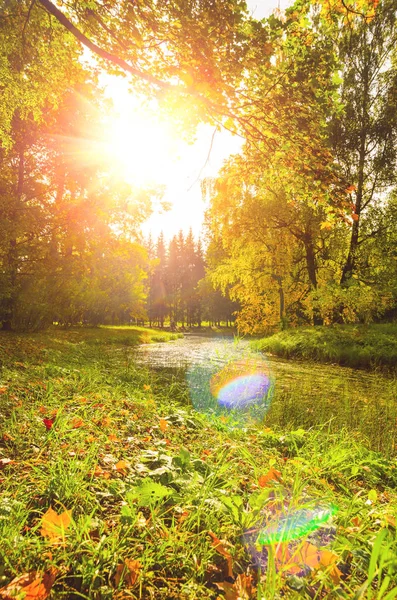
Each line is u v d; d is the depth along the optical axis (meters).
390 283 18.58
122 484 2.30
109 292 33.88
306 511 2.09
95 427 3.52
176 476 2.41
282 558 1.59
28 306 16.53
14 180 17.36
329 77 4.13
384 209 19.47
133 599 1.44
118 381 7.47
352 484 3.16
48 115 15.92
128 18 4.43
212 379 8.58
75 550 1.63
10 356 7.57
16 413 3.53
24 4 6.07
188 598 1.47
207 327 77.00
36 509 1.96
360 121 18.36
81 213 17.27
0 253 15.73
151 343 24.02
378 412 6.18
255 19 3.81
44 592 1.34
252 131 4.83
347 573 1.67
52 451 2.73
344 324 19.78
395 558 1.46
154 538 1.77
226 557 1.63
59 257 17.64
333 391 8.25
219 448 3.43
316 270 22.84
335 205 4.53
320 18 4.00
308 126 4.32
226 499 2.00
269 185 5.63
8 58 7.12
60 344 13.11
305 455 3.71
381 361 13.14
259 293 22.55
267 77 4.18
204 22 3.84
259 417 6.02
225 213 19.89
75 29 4.59
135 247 19.97
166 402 6.13
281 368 12.11
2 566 1.46
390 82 18.14
